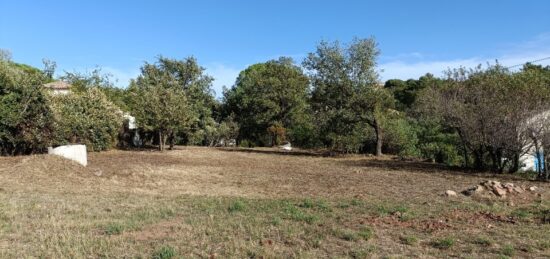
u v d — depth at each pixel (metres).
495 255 6.28
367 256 6.14
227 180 14.83
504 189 12.05
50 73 25.28
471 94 18.66
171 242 6.61
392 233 7.45
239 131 43.84
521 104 16.48
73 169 14.25
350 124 27.03
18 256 5.79
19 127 17.41
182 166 18.92
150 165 18.67
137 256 5.92
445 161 22.47
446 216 8.86
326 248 6.52
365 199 11.03
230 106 48.53
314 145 34.00
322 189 12.94
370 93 25.72
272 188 13.11
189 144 39.31
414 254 6.28
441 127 23.67
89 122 23.81
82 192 11.12
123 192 11.48
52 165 13.92
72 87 37.25
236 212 8.96
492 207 9.91
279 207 9.52
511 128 16.53
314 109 28.06
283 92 42.34
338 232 7.31
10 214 8.00
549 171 15.80
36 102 17.94
